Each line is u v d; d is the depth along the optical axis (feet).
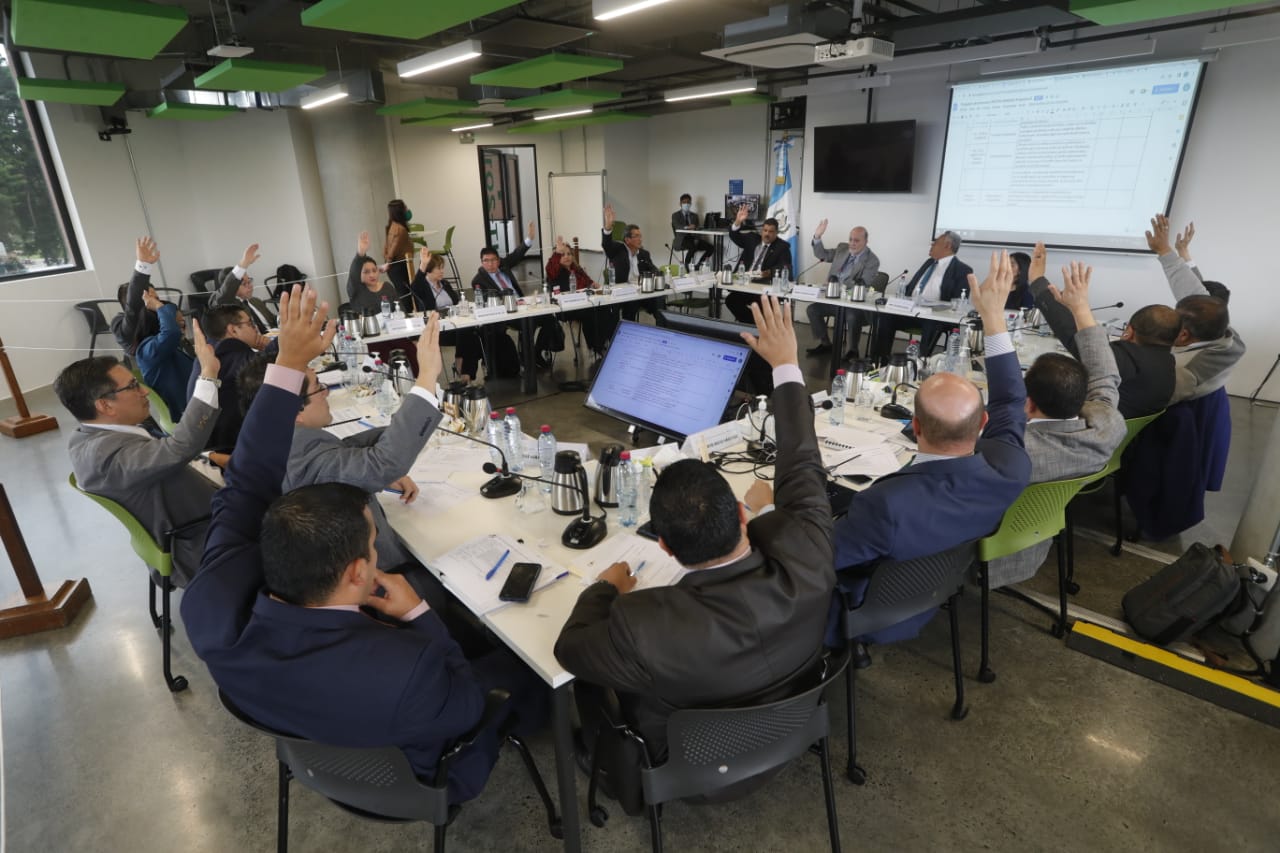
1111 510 11.10
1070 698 7.18
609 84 26.48
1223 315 9.23
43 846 5.86
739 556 4.10
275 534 3.72
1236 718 6.86
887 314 17.26
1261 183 15.57
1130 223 17.46
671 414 7.64
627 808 4.71
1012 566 7.38
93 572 10.07
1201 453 9.39
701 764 4.40
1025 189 19.07
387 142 27.22
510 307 17.52
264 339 11.48
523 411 16.51
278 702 3.80
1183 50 15.87
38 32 11.39
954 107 19.93
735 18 16.42
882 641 6.35
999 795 6.06
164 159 24.03
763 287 19.57
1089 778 6.21
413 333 15.38
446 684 4.11
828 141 23.30
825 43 13.70
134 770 6.59
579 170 34.58
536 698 5.49
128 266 23.08
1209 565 7.54
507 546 5.99
